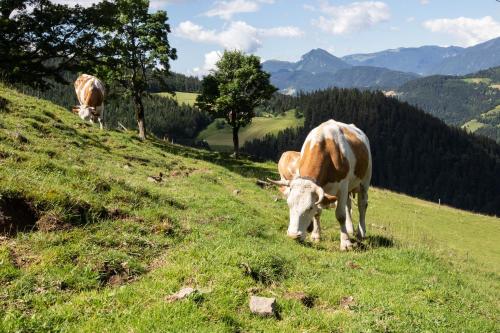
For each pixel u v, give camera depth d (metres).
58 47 34.00
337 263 9.20
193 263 6.97
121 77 46.94
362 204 13.31
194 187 15.34
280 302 6.44
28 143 11.84
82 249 6.67
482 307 8.23
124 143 20.48
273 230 11.63
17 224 6.82
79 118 21.33
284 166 16.47
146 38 44.53
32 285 5.67
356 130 12.90
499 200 169.62
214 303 5.89
